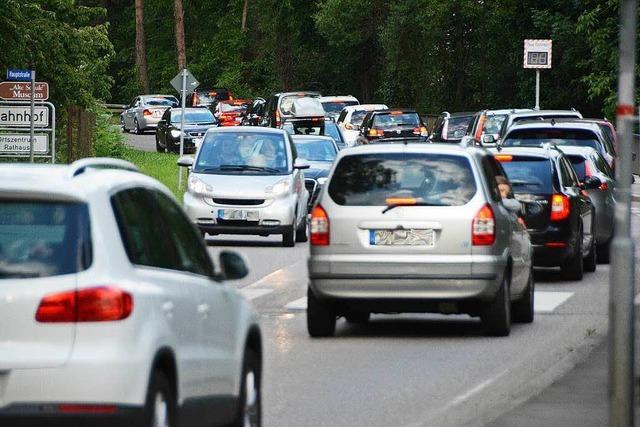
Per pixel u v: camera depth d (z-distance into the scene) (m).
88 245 17.88
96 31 111.19
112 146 123.81
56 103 93.50
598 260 60.75
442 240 36.12
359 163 37.03
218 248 64.94
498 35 156.75
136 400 17.64
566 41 135.12
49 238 17.89
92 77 112.88
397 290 36.19
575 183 54.97
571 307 44.12
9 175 18.41
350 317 41.44
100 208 18.20
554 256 51.09
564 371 31.33
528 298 40.22
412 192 36.47
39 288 17.62
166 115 156.38
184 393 19.02
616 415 20.89
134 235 18.66
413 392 28.84
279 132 69.12
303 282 51.44
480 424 25.14
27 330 17.56
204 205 65.69
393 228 36.22
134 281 18.09
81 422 17.47
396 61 166.50
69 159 89.50
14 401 17.47
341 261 36.31
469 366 32.34
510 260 37.56
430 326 40.12
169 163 124.31
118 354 17.58
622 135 20.72
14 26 84.00
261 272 54.97
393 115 129.12
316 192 81.94
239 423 21.77
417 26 164.00
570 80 144.50
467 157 37.00
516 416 25.62
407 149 37.09
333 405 27.36
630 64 20.62
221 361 20.67
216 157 67.62
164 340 18.28
